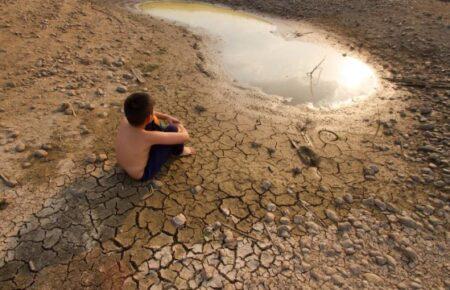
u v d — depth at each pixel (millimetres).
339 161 3758
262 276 2621
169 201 3139
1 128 3807
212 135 4039
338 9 8055
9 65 4945
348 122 4441
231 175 3471
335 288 2574
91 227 2871
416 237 2953
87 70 5098
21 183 3197
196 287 2525
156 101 4590
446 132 4133
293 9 8328
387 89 5176
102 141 3770
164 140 3117
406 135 4145
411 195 3352
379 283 2615
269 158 3750
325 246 2855
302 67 5797
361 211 3170
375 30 6957
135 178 3232
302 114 4578
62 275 2539
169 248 2760
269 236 2898
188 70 5504
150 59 5703
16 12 6371
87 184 3236
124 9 8086
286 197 3268
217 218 3025
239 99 4832
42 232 2807
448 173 3568
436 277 2672
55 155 3531
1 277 2506
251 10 8508
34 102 4277
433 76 5348
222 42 6711
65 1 7367
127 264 2633
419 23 6969
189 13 8258
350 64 5891
